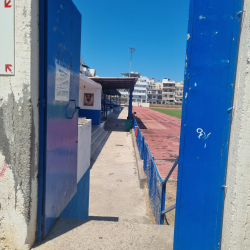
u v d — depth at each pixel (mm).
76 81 2766
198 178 1659
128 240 1907
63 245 1815
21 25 1579
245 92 1399
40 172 1820
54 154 2061
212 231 1691
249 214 1473
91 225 2133
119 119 28562
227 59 1583
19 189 1712
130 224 2174
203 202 1674
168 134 16531
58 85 2086
